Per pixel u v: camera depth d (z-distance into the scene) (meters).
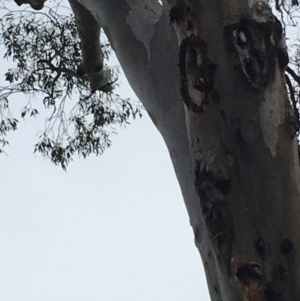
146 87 4.50
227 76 3.76
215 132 3.75
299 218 3.68
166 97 4.34
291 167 3.74
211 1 3.88
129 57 4.65
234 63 3.77
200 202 3.78
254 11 3.86
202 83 3.79
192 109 3.81
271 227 3.63
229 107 3.74
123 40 4.71
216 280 3.79
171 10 4.00
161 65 4.42
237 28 3.81
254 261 3.59
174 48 4.38
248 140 3.71
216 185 3.70
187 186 4.11
